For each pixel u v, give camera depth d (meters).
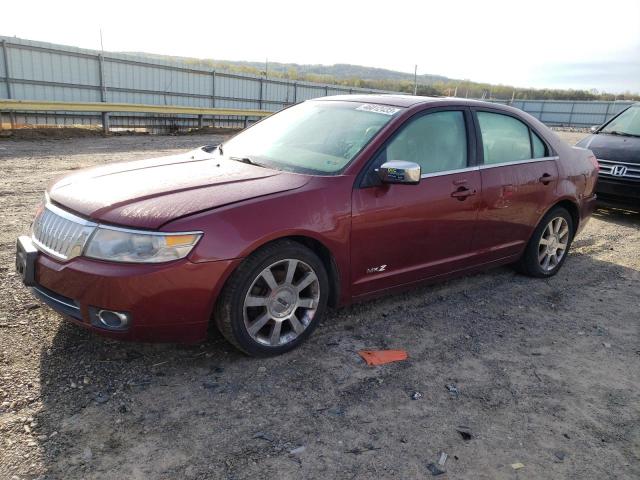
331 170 3.52
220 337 3.51
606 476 2.50
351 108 4.15
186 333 2.94
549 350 3.72
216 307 3.05
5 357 3.05
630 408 3.08
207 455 2.42
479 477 2.42
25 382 2.84
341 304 3.62
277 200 3.13
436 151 3.99
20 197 7.07
